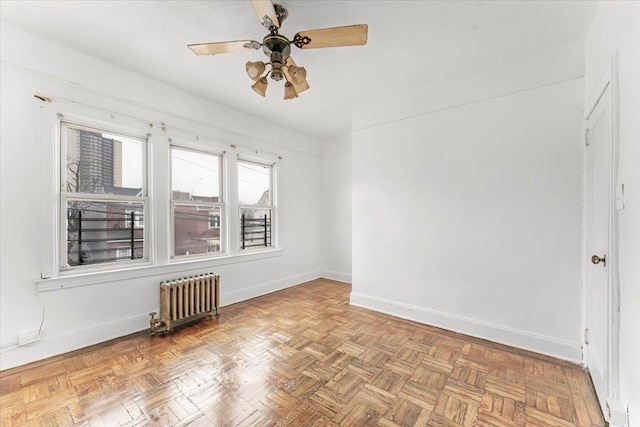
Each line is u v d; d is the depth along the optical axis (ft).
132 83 9.13
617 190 4.74
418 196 10.25
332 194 16.83
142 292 9.43
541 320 7.84
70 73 7.90
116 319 8.84
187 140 10.71
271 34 6.00
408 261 10.50
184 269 10.57
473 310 9.00
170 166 10.34
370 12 6.31
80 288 8.13
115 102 8.80
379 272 11.33
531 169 8.00
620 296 4.69
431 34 7.10
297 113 12.74
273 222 14.65
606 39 5.54
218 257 11.80
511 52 7.83
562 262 7.54
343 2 5.99
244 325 9.86
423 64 8.52
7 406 5.62
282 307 11.77
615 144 4.83
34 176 7.39
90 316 8.30
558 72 7.59
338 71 8.95
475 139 8.98
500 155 8.52
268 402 5.80
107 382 6.45
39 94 7.42
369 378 6.64
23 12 6.48
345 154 16.19
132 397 5.93
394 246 10.89
